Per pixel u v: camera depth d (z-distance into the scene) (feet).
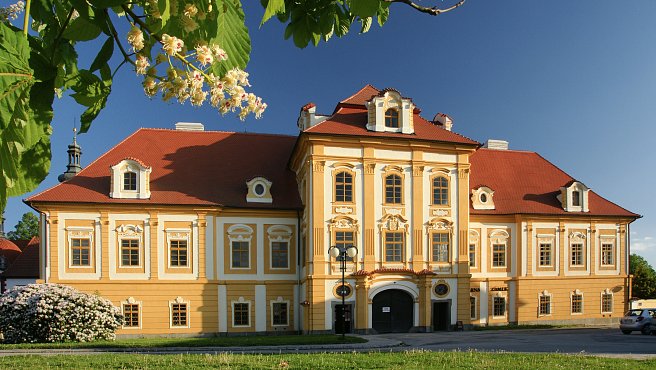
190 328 124.77
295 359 56.24
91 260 121.90
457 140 128.98
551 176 161.17
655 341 98.17
